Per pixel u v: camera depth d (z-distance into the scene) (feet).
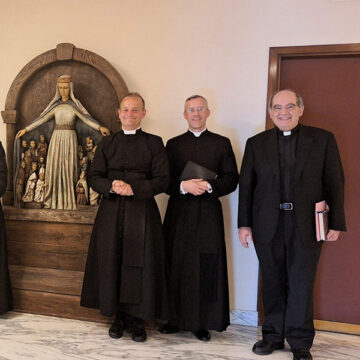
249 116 8.24
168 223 7.54
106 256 7.00
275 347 6.89
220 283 7.19
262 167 6.69
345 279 8.11
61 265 8.47
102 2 8.89
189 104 7.39
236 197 8.38
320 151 6.44
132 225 7.05
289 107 6.43
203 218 7.22
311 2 7.90
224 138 7.62
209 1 8.36
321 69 8.09
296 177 6.41
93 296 7.36
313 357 6.77
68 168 8.50
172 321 7.34
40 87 9.00
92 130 8.53
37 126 8.72
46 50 9.23
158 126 8.68
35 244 8.63
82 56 8.54
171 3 8.55
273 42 8.09
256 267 8.26
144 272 7.00
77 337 7.32
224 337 7.54
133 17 8.74
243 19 8.22
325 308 8.22
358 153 7.98
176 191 7.43
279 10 8.05
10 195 8.96
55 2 9.14
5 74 9.41
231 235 8.39
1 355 6.52
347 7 7.73
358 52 7.70
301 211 6.35
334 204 6.37
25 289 8.53
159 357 6.59
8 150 8.96
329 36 7.83
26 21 9.31
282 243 6.59
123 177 7.22
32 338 7.23
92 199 8.43
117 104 8.58
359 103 7.94
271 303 6.88
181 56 8.54
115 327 7.46
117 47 8.84
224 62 8.33
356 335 7.95
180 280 7.26
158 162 7.22
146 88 8.71
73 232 8.41
